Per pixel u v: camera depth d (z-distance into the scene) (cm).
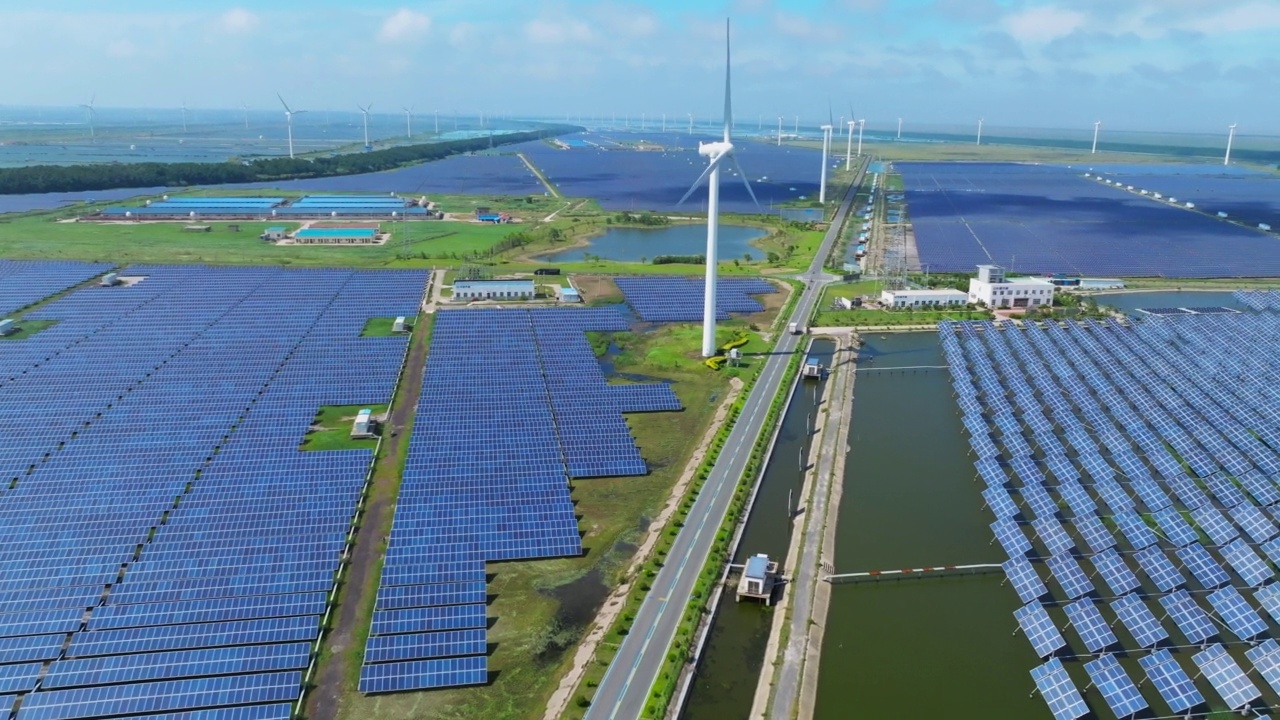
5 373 12938
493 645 7200
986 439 11356
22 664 6588
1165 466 10544
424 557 8212
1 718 6097
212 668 6631
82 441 10588
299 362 13762
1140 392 12962
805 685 6850
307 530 8669
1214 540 8906
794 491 10262
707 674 7025
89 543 8256
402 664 6750
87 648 6762
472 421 11481
